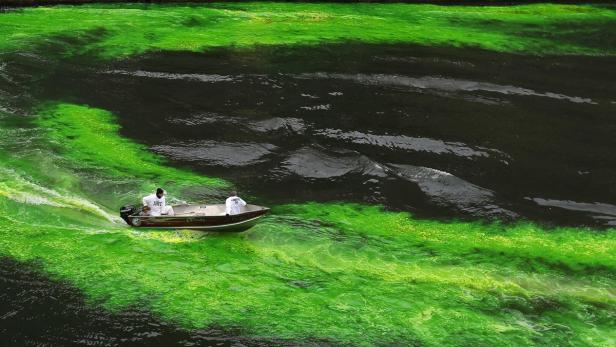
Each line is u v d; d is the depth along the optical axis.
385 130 25.77
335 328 14.48
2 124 24.31
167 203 19.45
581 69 34.19
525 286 16.69
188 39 34.72
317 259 17.20
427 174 22.39
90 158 22.23
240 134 24.94
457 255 17.91
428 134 25.66
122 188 20.22
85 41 33.44
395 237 18.73
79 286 15.50
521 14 43.75
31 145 22.58
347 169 22.58
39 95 27.38
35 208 18.77
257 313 14.83
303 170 22.50
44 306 14.84
